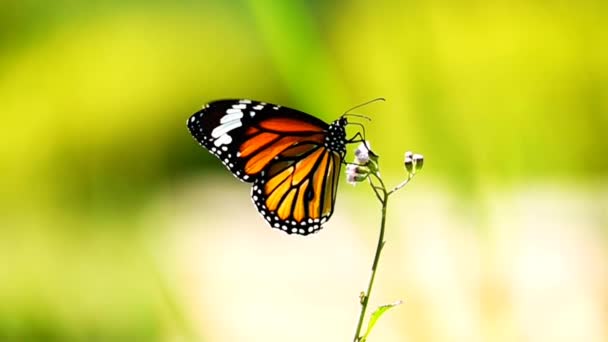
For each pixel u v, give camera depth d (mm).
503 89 1873
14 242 1650
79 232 1672
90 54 3189
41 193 2408
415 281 1271
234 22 3266
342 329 1395
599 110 2111
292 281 1638
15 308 1371
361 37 1424
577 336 1299
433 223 1283
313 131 1164
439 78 1281
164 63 3172
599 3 2191
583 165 2066
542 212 1767
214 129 1159
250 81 3166
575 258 1471
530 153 1408
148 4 3479
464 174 1263
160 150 2982
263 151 1165
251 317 1409
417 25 1299
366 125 1359
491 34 2057
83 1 3479
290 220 1168
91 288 1387
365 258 1777
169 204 2400
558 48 2158
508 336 1252
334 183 1166
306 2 1219
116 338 1358
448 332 1245
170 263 1673
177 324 1379
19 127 2805
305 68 1219
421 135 1275
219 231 2125
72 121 2852
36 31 3312
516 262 1267
